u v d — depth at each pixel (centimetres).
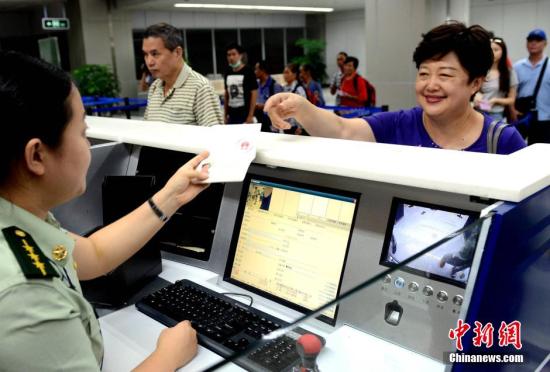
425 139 168
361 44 1652
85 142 77
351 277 107
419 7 557
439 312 92
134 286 132
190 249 147
